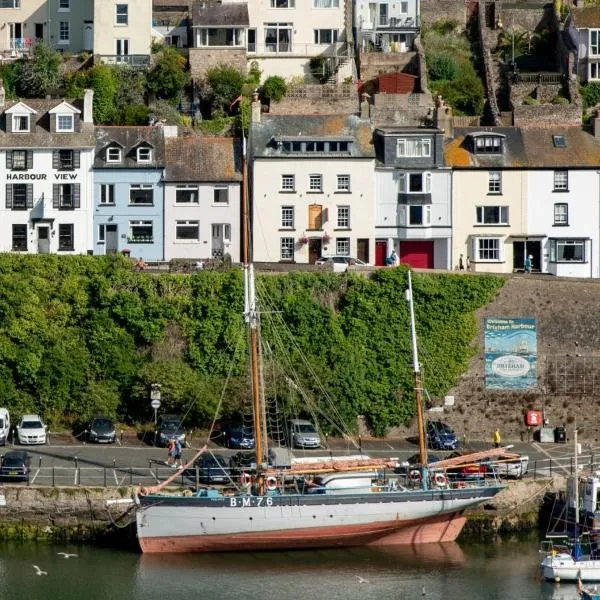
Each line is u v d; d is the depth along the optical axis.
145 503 162.88
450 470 176.38
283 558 164.25
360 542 167.62
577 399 198.38
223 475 170.38
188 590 154.75
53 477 167.50
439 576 159.62
